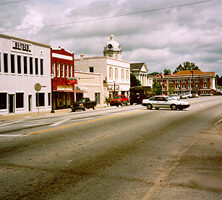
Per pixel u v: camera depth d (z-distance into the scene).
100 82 47.81
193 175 5.95
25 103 29.38
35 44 30.97
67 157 7.52
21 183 5.41
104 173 6.07
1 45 25.97
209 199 4.64
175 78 120.31
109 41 81.19
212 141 10.09
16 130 13.09
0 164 6.79
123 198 4.68
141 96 46.56
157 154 7.95
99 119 17.61
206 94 110.06
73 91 37.62
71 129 12.98
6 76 26.62
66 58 37.53
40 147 8.84
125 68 60.88
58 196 4.77
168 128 13.52
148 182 5.49
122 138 10.59
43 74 32.44
